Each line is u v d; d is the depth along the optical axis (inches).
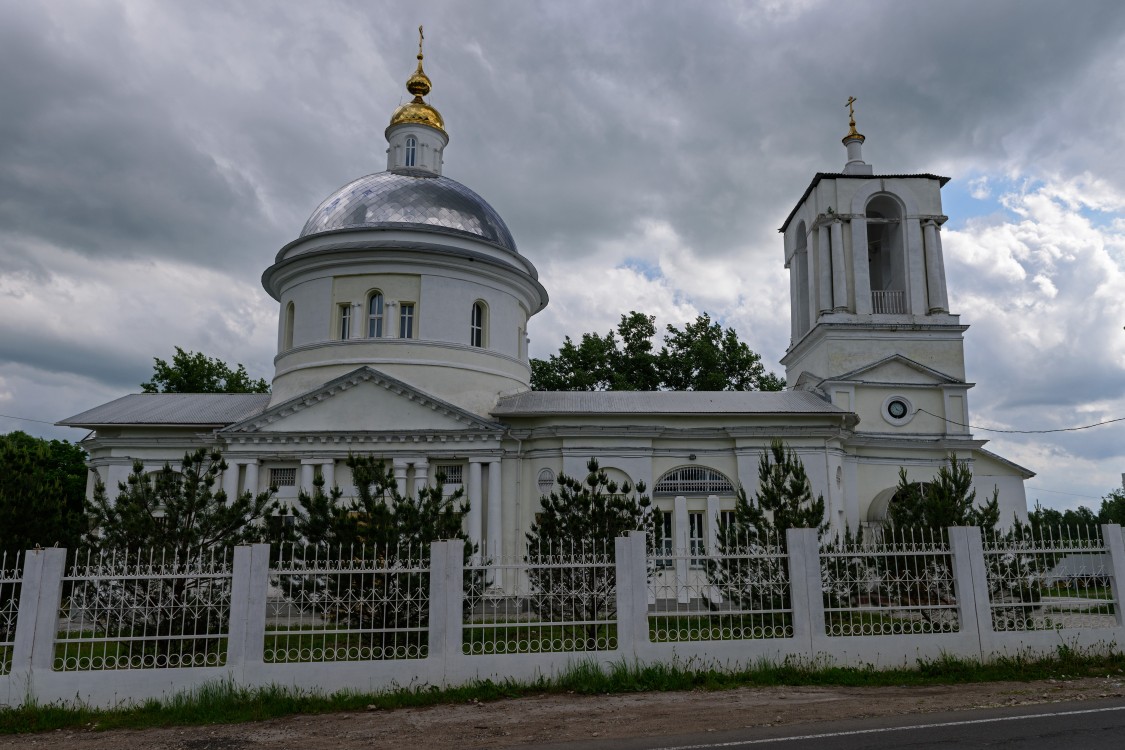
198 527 539.5
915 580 547.2
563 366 2030.0
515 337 1266.0
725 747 346.0
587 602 553.0
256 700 459.2
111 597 494.9
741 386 2046.0
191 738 401.7
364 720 430.3
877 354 1259.8
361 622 512.4
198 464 567.5
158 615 484.7
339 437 1076.5
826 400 1230.9
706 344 1967.3
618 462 1086.4
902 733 362.6
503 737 385.7
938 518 660.7
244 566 486.3
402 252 1157.7
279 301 1291.8
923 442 1231.5
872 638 530.0
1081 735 350.6
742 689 482.0
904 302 1304.1
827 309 1267.2
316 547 547.2
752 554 535.8
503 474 1091.9
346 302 1171.9
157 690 465.7
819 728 379.6
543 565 514.0
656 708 437.4
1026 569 562.6
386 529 554.9
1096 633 548.4
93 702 459.8
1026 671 514.0
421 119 1391.5
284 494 1074.7
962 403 1250.0
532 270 1333.7
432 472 1091.9
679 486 1110.4
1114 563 557.9
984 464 1284.4
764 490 671.8
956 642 534.3
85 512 565.6
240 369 1979.6
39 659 463.2
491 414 1126.4
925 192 1316.4
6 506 709.9
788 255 1503.4
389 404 1094.4
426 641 526.9
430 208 1234.6
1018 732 358.6
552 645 520.1
